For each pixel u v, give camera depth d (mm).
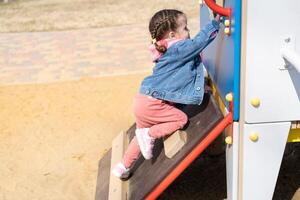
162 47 3648
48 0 14523
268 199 3631
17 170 5043
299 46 3225
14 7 13797
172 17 3697
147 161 4121
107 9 12266
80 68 8008
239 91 3391
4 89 7297
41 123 6090
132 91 6887
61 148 5449
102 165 4820
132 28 10242
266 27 3180
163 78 3740
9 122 6168
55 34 10305
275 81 3293
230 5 3359
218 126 3498
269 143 3459
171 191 4512
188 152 3570
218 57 3926
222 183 4590
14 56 8922
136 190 3859
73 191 4609
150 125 3902
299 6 3141
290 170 4746
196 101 3732
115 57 8438
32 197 4555
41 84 7414
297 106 3350
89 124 5973
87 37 9852
